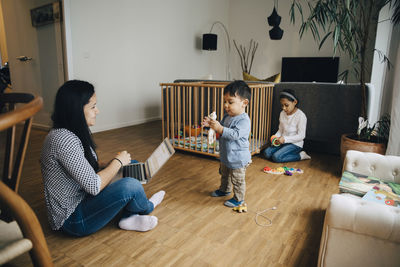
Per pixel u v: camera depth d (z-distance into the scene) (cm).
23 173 223
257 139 286
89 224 131
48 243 133
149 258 123
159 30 479
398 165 143
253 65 658
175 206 171
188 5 536
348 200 93
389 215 85
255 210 166
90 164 125
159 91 494
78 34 359
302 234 142
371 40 493
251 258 124
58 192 121
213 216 159
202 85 244
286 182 208
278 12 605
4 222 77
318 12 233
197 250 129
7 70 490
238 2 651
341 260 95
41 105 62
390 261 88
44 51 378
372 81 340
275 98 296
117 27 407
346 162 156
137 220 142
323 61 565
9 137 85
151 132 385
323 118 276
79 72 366
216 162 252
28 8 382
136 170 158
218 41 643
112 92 412
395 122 213
